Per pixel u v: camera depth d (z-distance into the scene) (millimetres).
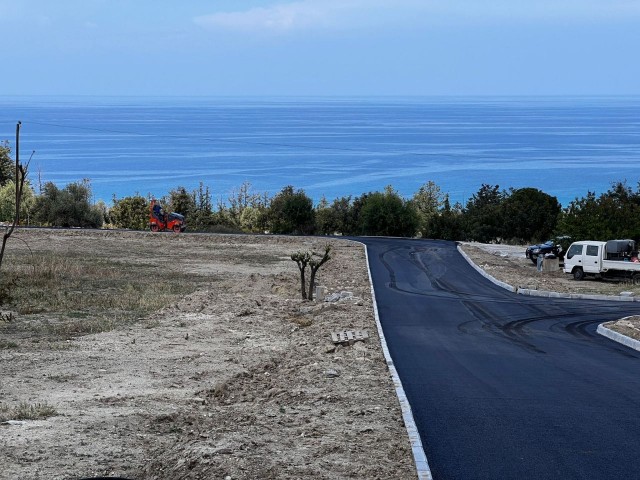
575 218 51625
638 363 19297
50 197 85125
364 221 82875
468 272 47156
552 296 36750
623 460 10117
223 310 27969
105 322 24750
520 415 12758
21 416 12750
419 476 9078
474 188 188375
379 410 12789
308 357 18938
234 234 69625
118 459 10430
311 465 9508
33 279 36062
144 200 91000
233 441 10500
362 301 32281
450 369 17719
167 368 17859
